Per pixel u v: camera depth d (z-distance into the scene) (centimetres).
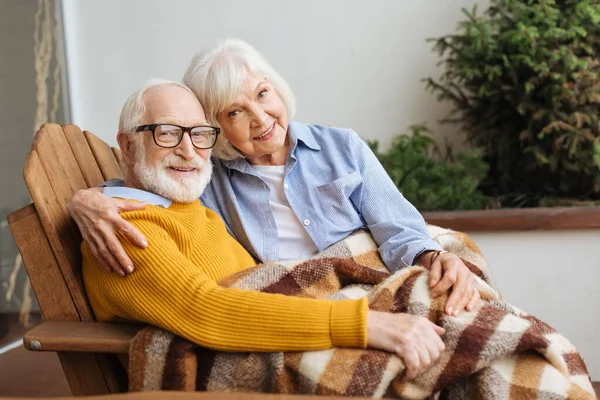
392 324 125
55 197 148
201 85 163
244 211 178
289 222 176
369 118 355
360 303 126
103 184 161
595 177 303
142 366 125
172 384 123
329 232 173
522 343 123
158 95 153
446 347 127
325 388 119
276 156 179
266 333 123
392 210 177
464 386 129
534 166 310
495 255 273
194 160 154
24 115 328
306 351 123
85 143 179
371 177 178
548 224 264
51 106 346
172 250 135
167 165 153
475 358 124
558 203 307
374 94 353
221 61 163
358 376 119
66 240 144
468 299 139
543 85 296
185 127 151
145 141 152
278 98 170
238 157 178
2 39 316
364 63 351
